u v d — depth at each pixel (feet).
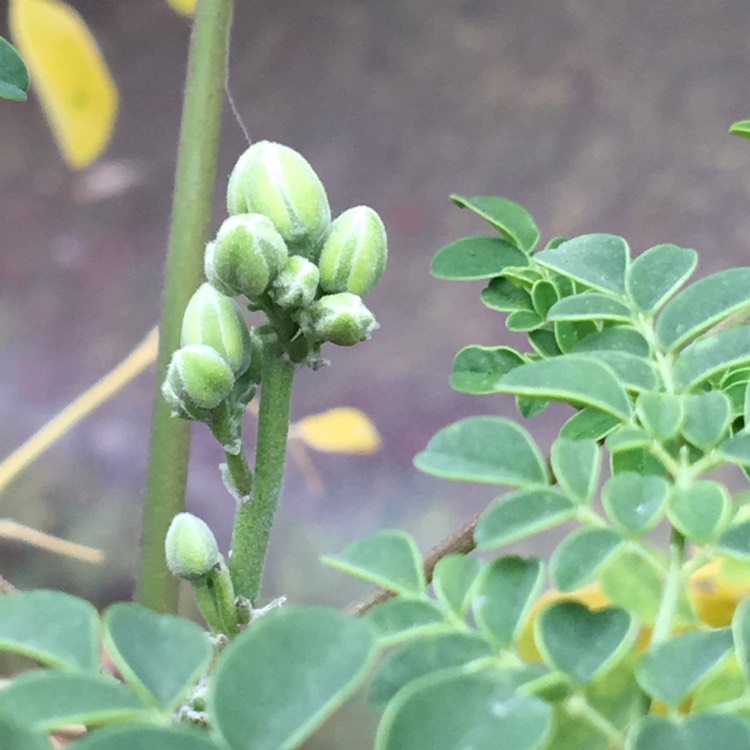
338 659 0.28
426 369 1.65
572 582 0.34
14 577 1.25
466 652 0.34
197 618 0.78
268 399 0.44
